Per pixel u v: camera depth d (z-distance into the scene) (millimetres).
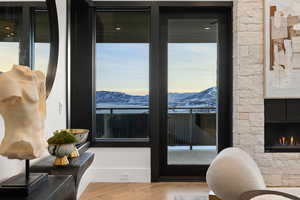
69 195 1560
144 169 3709
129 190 3385
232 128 3764
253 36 3559
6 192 1231
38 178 1379
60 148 1821
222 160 1361
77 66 3660
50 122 2592
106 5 3676
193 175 3932
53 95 2682
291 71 3549
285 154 3553
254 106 3570
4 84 1180
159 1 3699
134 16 3840
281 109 3717
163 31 3914
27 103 1241
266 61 3537
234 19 3676
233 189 1308
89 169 3615
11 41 1752
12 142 1225
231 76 3805
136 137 3861
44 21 2340
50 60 2492
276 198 1078
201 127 3961
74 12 3646
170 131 3943
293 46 3545
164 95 3922
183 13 3904
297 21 3541
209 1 3725
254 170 1384
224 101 3920
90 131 3703
